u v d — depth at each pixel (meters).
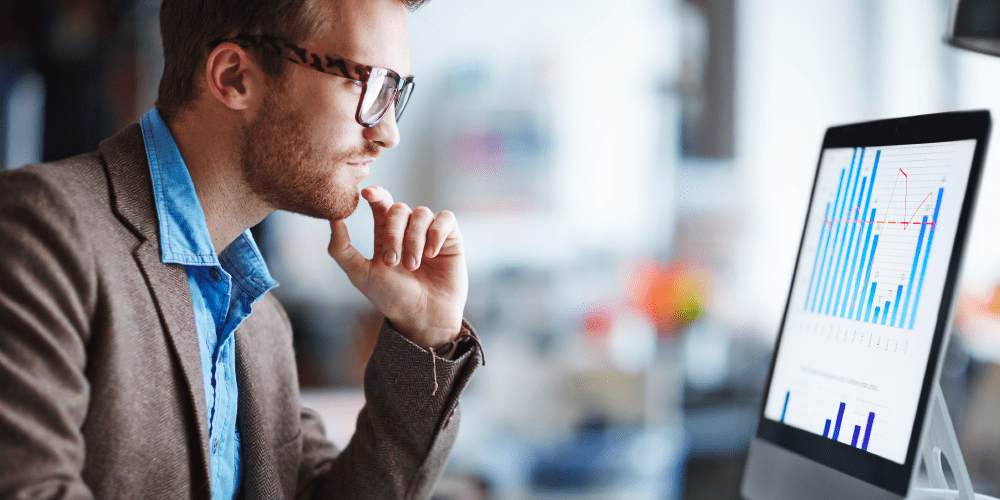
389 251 1.00
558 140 4.02
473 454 2.38
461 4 3.96
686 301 3.50
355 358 3.15
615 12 4.00
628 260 3.89
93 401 0.73
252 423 0.98
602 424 2.64
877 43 3.97
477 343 1.05
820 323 0.93
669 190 4.01
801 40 3.97
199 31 0.86
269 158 0.88
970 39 0.83
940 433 0.84
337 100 0.87
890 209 0.87
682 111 4.02
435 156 4.00
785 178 3.99
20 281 0.68
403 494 1.04
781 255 3.96
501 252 3.94
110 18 3.58
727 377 3.28
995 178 3.25
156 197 0.82
